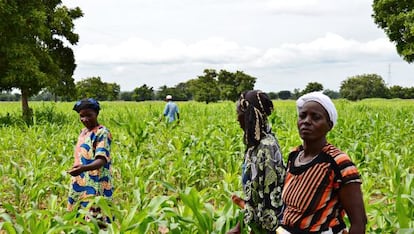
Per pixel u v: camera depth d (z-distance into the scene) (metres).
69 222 4.59
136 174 8.01
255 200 3.62
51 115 24.30
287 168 3.22
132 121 10.55
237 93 71.81
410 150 10.83
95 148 5.26
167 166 9.57
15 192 7.18
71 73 25.89
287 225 3.07
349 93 94.56
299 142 10.34
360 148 9.48
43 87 22.73
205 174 9.77
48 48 24.56
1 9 20.44
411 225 4.59
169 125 13.78
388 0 30.19
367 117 18.89
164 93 92.00
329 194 2.92
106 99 86.69
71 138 12.15
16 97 103.00
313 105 2.97
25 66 21.42
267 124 3.68
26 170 8.32
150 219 4.14
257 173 3.59
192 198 4.22
